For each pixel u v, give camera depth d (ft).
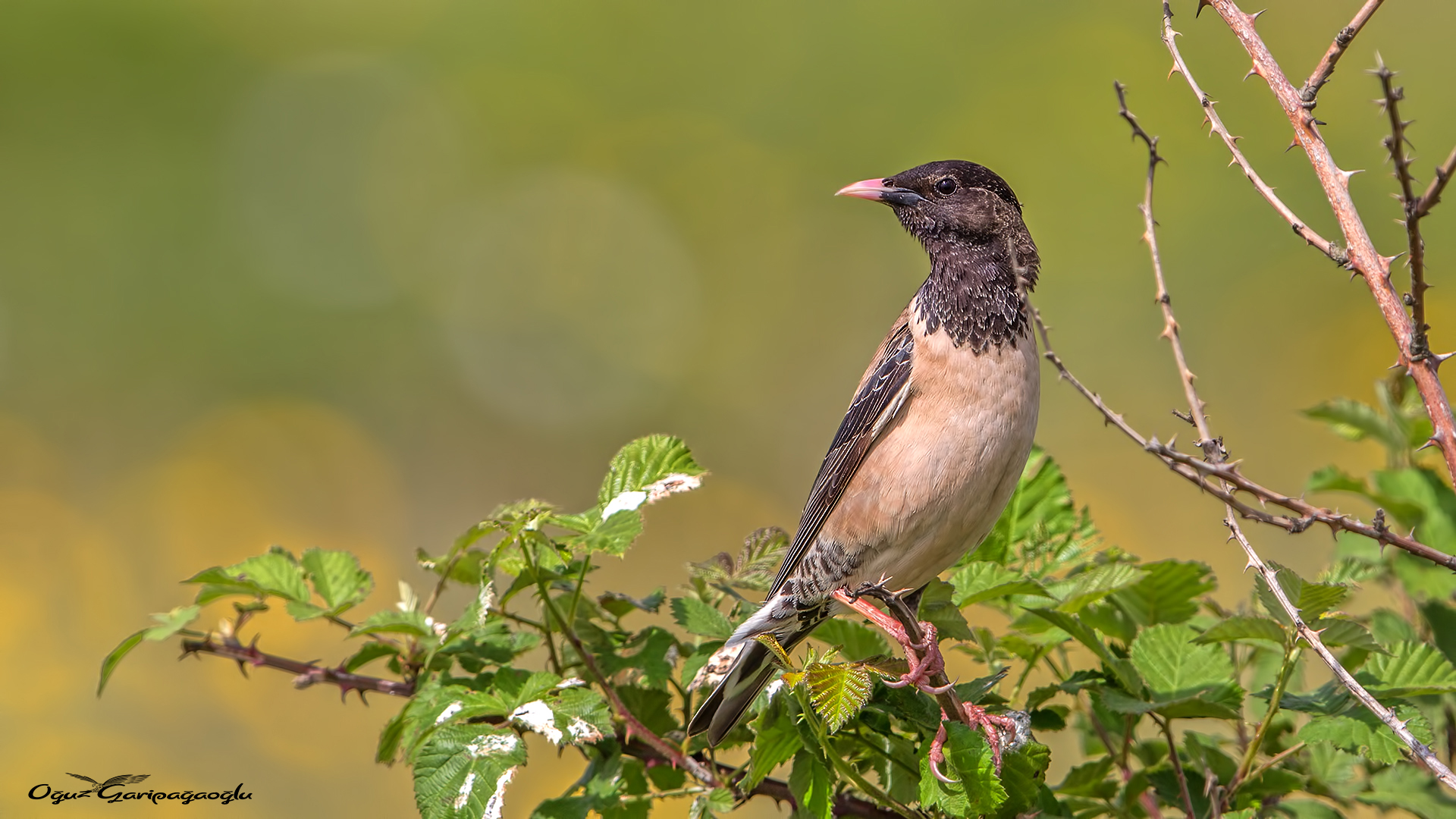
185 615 17.37
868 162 56.65
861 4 57.93
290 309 54.24
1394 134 13.01
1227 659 16.57
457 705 15.57
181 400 52.42
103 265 53.62
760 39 58.90
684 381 54.29
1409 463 20.58
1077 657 21.39
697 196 57.41
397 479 52.06
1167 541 43.01
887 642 18.04
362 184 56.95
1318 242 14.74
